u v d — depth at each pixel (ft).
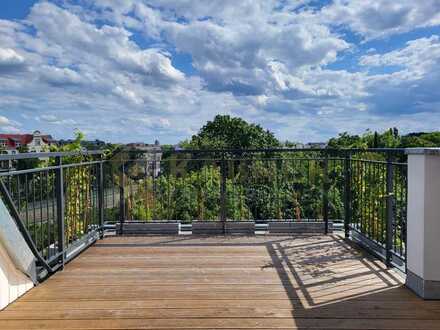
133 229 14.89
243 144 71.92
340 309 7.68
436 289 8.11
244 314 7.48
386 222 10.52
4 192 8.09
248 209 16.10
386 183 10.62
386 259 10.52
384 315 7.39
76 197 12.49
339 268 10.39
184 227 15.37
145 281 9.44
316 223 14.90
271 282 9.30
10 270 8.18
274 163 15.96
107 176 15.23
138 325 7.04
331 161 15.02
